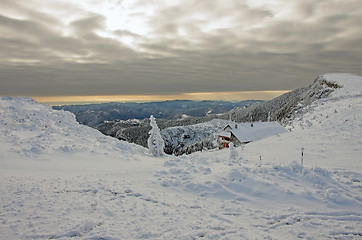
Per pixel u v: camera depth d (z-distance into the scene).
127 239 5.57
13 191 8.46
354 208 7.47
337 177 10.15
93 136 25.98
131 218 6.73
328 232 6.08
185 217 6.89
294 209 7.47
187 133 107.44
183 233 5.91
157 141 26.95
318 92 70.50
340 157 16.09
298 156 18.00
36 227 5.92
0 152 15.92
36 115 26.06
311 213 7.22
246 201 8.20
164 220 6.64
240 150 25.00
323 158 16.44
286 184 9.24
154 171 11.83
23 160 15.13
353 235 5.91
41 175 11.58
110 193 8.77
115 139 27.22
